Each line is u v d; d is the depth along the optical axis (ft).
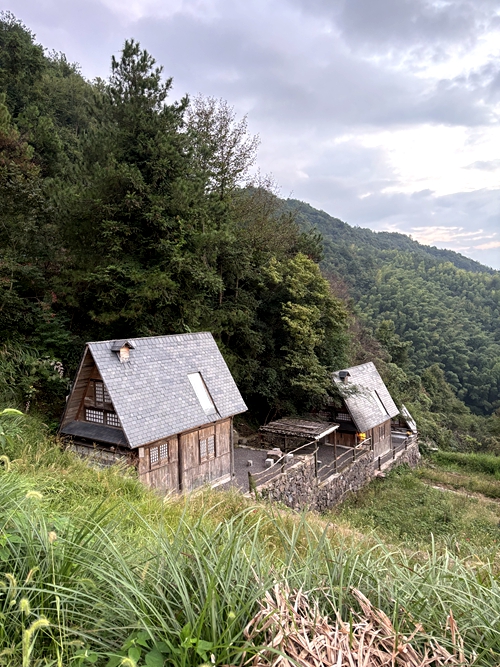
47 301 47.96
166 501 24.29
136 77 52.75
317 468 58.49
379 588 9.21
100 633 7.48
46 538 9.27
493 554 13.76
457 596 9.21
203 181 56.29
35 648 7.22
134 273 47.50
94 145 52.85
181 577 8.34
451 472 82.07
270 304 77.61
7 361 41.32
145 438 36.65
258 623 7.44
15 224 46.11
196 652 6.65
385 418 72.90
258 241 82.23
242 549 9.96
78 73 150.61
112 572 8.32
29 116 78.64
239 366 67.97
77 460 28.45
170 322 54.19
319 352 80.28
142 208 49.78
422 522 50.31
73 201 48.06
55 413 43.34
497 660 8.00
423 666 7.50
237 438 65.21
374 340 139.74
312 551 10.96
